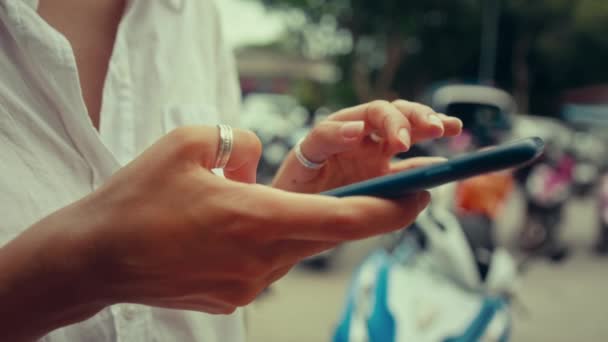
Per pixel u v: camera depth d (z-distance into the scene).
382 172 0.61
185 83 0.63
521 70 16.94
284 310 3.18
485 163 0.39
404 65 14.48
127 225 0.37
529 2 15.24
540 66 17.28
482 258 1.71
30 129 0.51
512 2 15.19
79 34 0.59
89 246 0.37
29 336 0.39
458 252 1.69
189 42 0.65
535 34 16.31
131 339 0.54
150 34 0.62
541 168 4.33
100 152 0.53
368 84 13.50
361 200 0.38
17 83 0.52
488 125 2.99
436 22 13.27
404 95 14.84
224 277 0.38
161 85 0.62
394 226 0.39
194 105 0.63
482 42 13.80
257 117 7.20
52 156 0.52
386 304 1.64
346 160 0.61
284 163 0.64
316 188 0.63
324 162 0.62
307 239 0.38
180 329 0.57
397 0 11.68
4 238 0.48
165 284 0.38
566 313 3.24
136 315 0.54
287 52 14.63
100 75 0.60
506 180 2.22
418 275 1.72
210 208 0.37
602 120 13.62
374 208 0.38
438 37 13.77
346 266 4.15
